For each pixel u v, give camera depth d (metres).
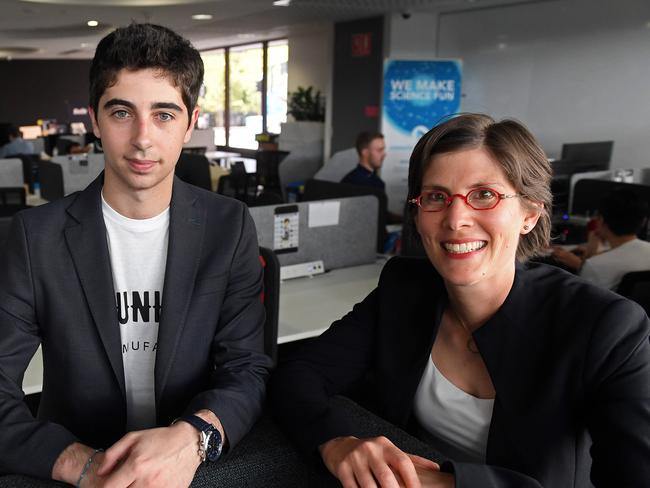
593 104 5.70
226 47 11.95
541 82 6.13
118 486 0.72
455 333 0.98
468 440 0.96
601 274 2.54
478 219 0.84
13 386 0.90
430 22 7.13
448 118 0.87
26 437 0.81
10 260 0.93
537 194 0.85
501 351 0.88
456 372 0.97
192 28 8.79
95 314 0.93
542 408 0.83
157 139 0.87
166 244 0.98
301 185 6.49
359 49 7.62
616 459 0.76
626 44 5.36
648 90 5.27
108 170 0.93
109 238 0.96
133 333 0.98
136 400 0.99
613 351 0.81
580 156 4.88
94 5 6.39
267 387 0.98
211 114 12.84
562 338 0.84
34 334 0.95
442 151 0.84
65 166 4.38
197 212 1.00
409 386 0.99
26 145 7.32
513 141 0.83
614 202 2.54
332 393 1.04
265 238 2.52
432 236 0.87
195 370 0.98
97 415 0.95
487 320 0.91
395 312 1.04
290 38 10.03
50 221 0.94
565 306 0.86
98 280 0.94
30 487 0.74
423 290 1.03
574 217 4.12
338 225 2.74
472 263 0.85
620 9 5.35
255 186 6.51
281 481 0.79
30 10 6.81
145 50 0.83
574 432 0.84
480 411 0.94
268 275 1.62
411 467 0.72
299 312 2.18
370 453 0.74
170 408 0.96
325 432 0.81
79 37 9.67
